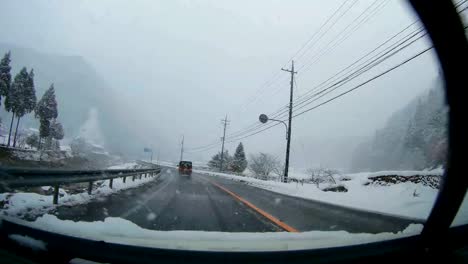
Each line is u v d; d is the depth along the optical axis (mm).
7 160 28266
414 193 13633
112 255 2738
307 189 20375
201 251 2773
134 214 7582
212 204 10695
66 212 6852
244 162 65500
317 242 3709
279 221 7699
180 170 39500
